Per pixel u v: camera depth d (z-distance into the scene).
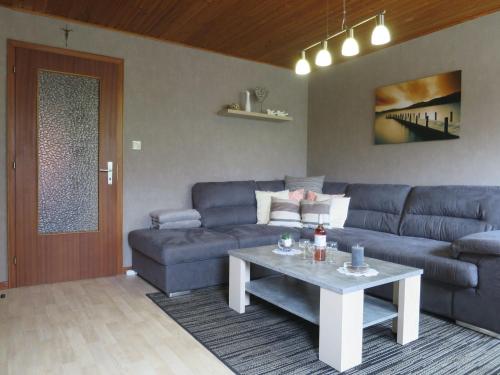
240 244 3.35
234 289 2.78
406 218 3.53
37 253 3.40
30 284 3.37
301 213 3.98
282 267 2.29
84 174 3.60
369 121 4.39
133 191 3.88
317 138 5.10
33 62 3.34
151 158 3.97
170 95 4.07
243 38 3.94
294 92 5.12
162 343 2.24
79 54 3.54
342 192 4.30
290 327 2.48
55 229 3.48
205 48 4.26
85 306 2.86
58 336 2.32
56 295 3.11
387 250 2.88
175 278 3.06
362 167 4.48
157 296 3.09
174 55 4.09
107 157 3.71
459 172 3.54
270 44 4.12
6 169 3.25
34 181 3.37
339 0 3.09
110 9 3.29
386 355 2.09
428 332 2.40
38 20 3.35
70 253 3.55
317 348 2.19
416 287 2.25
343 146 4.73
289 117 4.75
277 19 3.48
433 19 3.45
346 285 1.93
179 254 3.03
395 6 3.19
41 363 1.98
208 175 4.38
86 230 3.62
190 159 4.24
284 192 4.28
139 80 3.87
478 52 3.38
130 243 3.74
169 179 4.10
